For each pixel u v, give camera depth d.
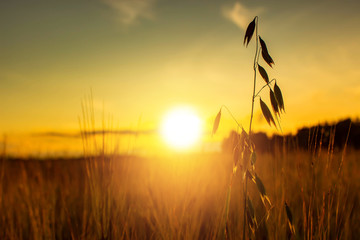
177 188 2.74
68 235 2.68
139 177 3.46
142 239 2.40
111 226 2.31
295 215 2.07
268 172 2.43
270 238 1.84
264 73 1.35
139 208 2.85
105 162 2.41
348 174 3.06
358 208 2.51
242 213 1.97
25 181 3.66
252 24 1.36
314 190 1.79
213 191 2.81
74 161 4.55
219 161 3.02
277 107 1.34
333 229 1.99
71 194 3.56
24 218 2.97
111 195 2.35
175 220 2.34
